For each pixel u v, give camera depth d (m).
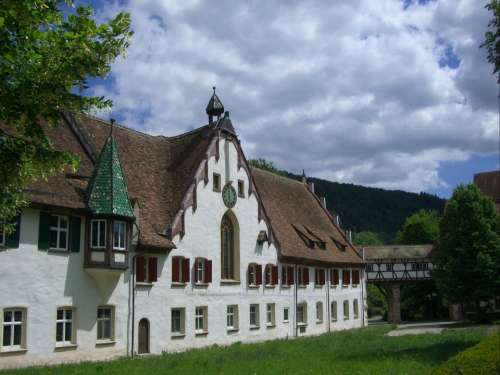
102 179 29.52
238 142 42.06
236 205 40.97
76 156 14.12
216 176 39.41
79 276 27.98
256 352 30.33
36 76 12.95
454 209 60.22
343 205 185.25
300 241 51.41
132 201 31.52
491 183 90.88
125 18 13.65
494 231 59.84
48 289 26.28
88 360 27.83
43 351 25.72
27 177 14.50
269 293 44.06
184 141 41.38
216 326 37.50
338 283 56.34
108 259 28.45
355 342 36.47
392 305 73.75
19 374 22.05
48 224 26.62
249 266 41.84
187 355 29.80
